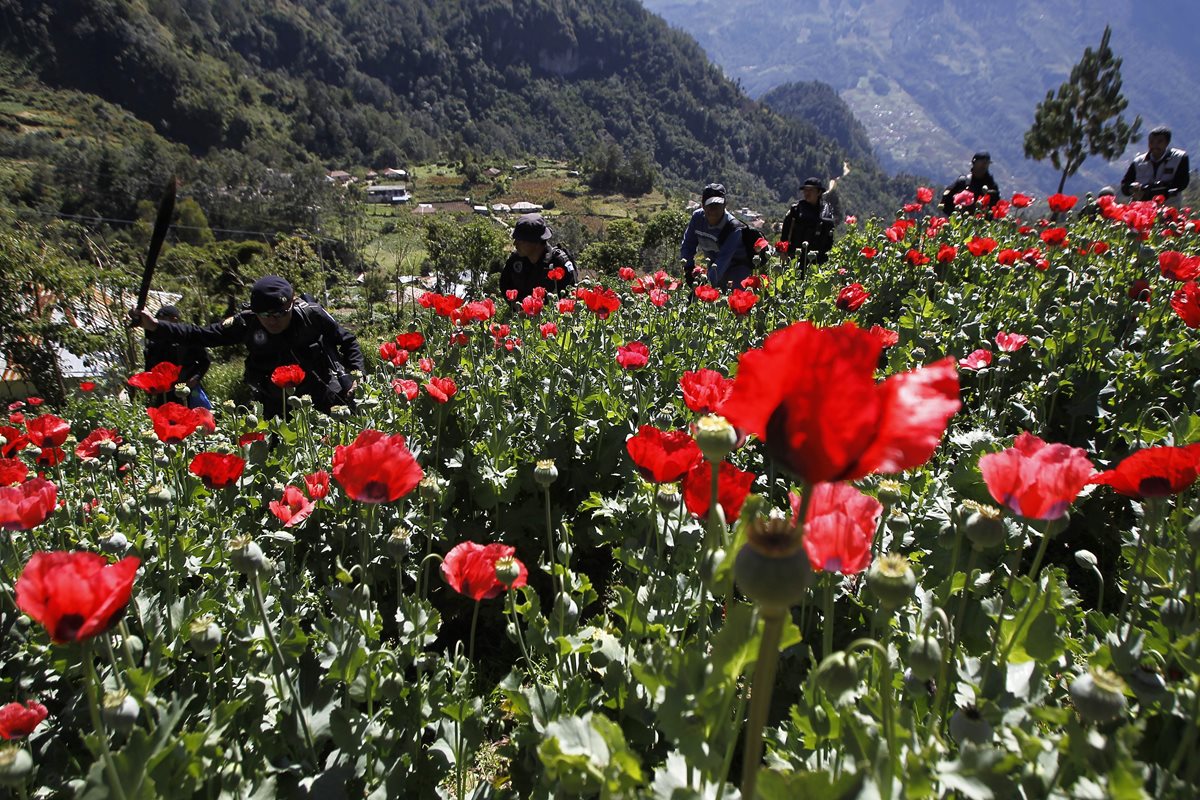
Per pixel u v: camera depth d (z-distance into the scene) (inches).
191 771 67.3
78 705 92.9
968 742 54.3
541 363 196.5
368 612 95.9
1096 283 203.8
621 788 54.3
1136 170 401.1
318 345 217.8
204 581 116.5
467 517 157.5
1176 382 155.7
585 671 96.4
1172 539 91.7
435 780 90.5
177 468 141.4
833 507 67.8
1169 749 67.2
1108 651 71.2
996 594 90.4
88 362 711.1
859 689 68.0
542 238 284.2
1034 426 155.8
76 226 1081.4
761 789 43.1
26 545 128.3
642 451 87.0
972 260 283.0
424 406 168.2
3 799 70.7
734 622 46.7
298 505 117.0
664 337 216.7
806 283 301.6
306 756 85.3
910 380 35.0
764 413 36.7
